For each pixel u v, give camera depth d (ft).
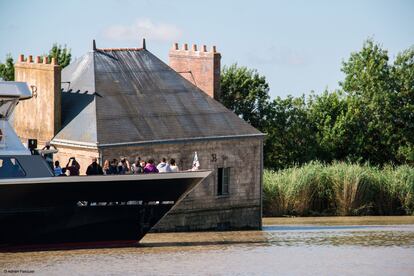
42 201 282.36
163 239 318.86
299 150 484.74
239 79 501.56
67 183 282.36
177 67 382.42
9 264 270.67
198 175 296.92
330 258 293.23
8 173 278.05
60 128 339.36
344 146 488.44
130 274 263.90
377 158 492.13
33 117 348.18
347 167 404.77
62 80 355.15
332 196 394.52
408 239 329.31
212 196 347.15
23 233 284.41
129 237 297.12
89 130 328.29
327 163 482.28
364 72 507.30
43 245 288.30
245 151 355.97
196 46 375.86
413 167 449.89
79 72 352.08
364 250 306.76
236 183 353.51
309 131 488.44
